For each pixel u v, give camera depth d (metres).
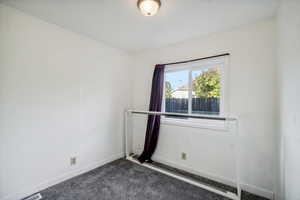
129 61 3.07
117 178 2.12
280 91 1.50
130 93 3.10
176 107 2.58
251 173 1.81
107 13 1.67
